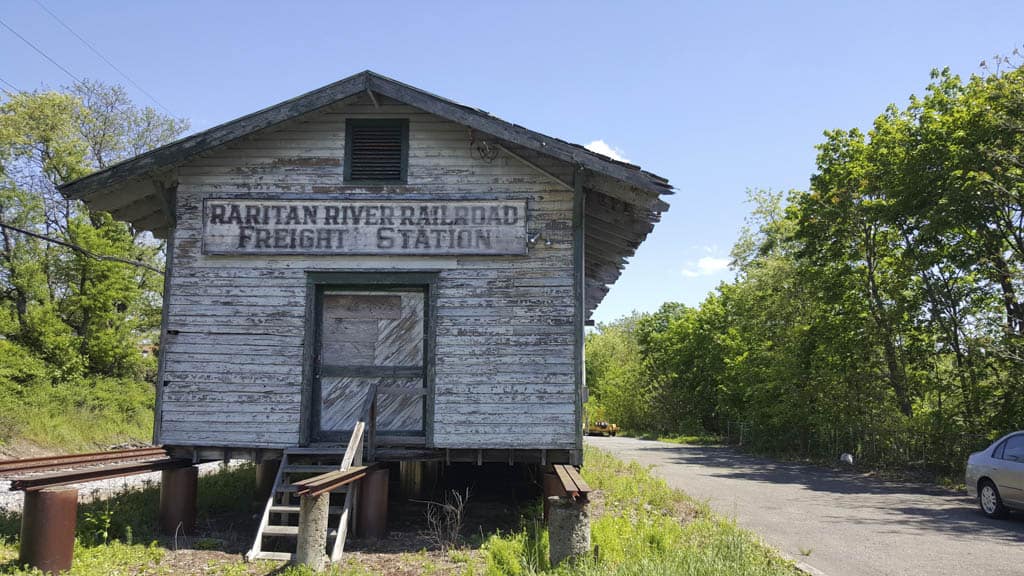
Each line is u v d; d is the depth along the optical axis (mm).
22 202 30391
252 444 10445
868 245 25250
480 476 13727
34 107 31391
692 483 17406
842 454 25375
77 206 33062
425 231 10828
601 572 6809
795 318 31109
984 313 21344
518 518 10852
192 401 10547
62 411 25953
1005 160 18828
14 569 7348
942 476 19188
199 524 10484
